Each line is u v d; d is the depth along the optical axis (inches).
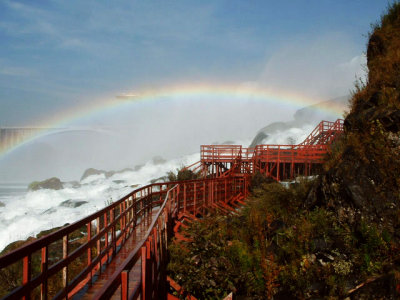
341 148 385.4
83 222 225.6
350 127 390.6
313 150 995.9
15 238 882.8
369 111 366.0
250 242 374.9
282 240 344.5
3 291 323.0
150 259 230.7
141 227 464.4
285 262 309.9
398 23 441.4
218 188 761.6
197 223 460.4
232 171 1024.9
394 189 297.0
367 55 479.5
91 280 253.8
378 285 233.1
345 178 336.5
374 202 303.3
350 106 421.4
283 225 376.2
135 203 449.4
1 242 885.2
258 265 320.2
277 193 440.8
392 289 221.5
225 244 379.9
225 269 327.6
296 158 984.9
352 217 319.3
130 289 225.8
